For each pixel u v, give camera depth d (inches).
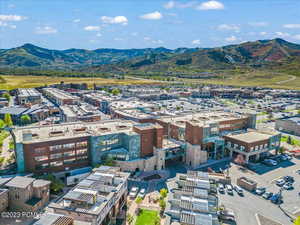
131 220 3011.8
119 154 4375.0
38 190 3211.1
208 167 4719.5
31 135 3934.5
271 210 3329.2
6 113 7805.1
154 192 3732.8
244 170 4608.8
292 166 4852.4
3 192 3029.0
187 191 3213.6
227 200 3553.2
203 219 2662.4
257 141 4987.7
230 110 7062.0
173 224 2773.1
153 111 7239.2
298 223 2751.0
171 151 4778.5
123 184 3294.8
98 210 2608.3
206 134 4972.9
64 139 4023.1
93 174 3339.1
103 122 5310.0
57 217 2429.9
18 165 3772.1
